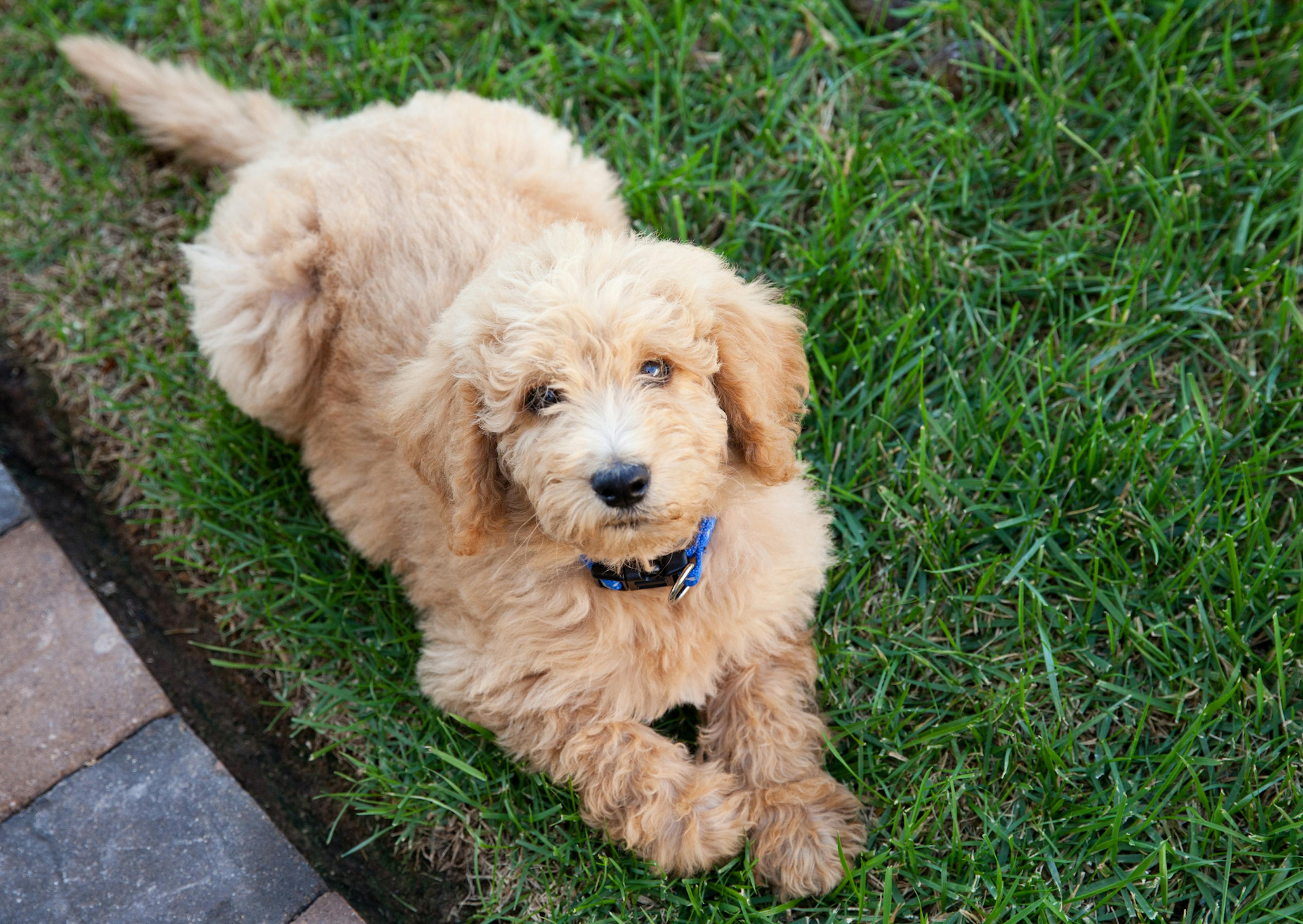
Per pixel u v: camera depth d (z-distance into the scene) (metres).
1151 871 0.81
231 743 0.90
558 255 0.74
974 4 1.03
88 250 1.07
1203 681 0.85
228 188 1.07
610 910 0.83
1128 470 0.90
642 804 0.80
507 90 1.06
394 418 0.77
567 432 0.71
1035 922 0.80
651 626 0.79
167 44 1.13
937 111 1.02
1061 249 0.97
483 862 0.85
